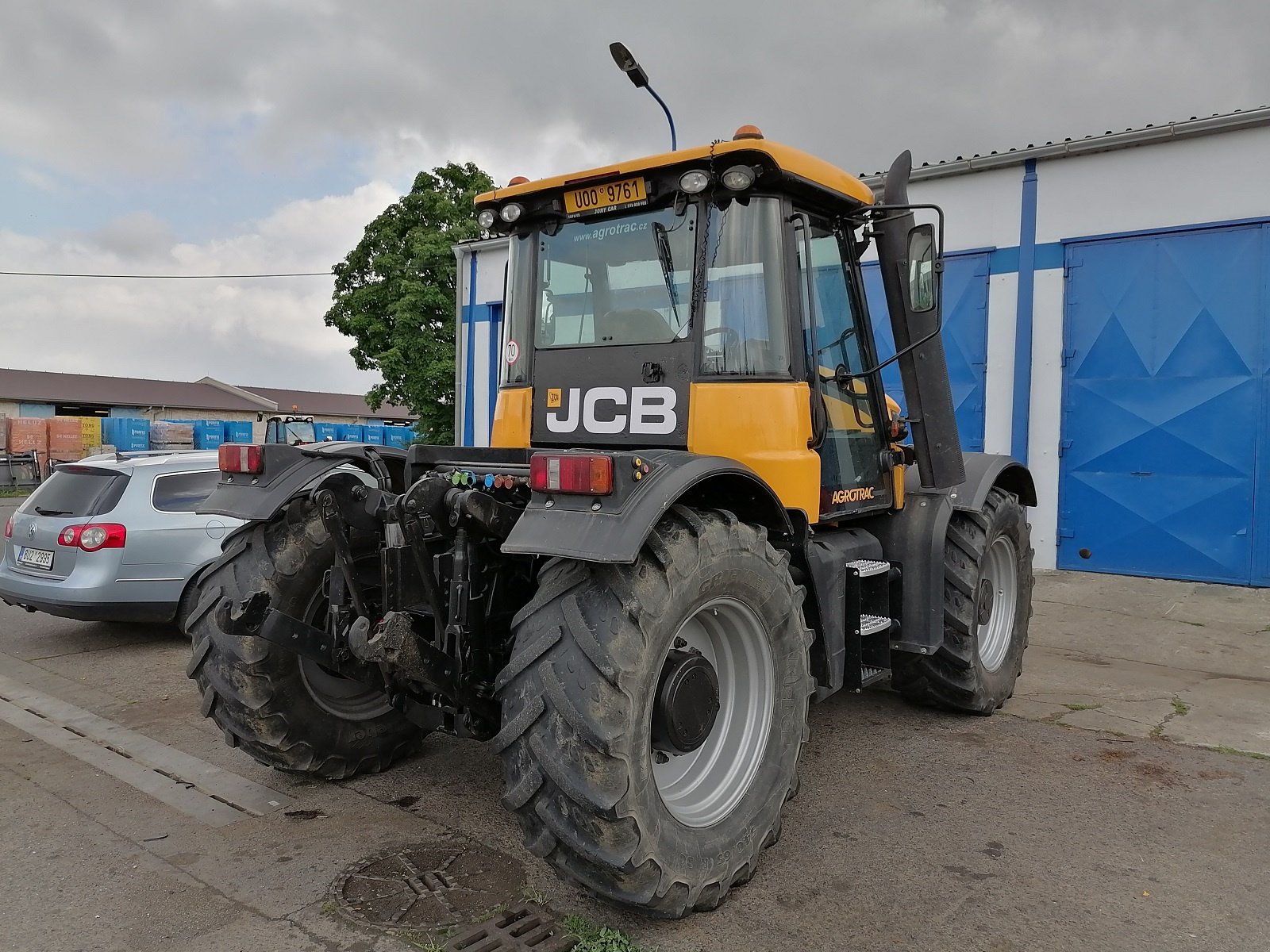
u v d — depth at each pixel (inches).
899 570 154.0
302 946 97.0
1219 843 121.9
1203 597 301.7
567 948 96.5
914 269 134.8
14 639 251.4
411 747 152.9
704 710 106.3
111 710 184.9
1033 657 230.8
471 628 113.1
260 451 132.9
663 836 96.3
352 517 123.8
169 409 1943.9
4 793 140.4
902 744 163.3
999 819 130.3
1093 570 347.9
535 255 140.5
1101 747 161.2
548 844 94.7
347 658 123.3
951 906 105.5
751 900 107.2
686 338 124.6
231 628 112.1
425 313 871.7
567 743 91.3
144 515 236.2
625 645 92.8
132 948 96.9
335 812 133.1
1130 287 336.8
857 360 149.6
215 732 170.1
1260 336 312.8
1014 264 360.8
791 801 136.8
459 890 109.4
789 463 122.3
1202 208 321.7
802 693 119.2
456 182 921.5
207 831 126.8
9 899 107.4
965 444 376.5
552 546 92.2
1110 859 117.2
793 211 128.6
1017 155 352.5
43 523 239.6
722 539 105.2
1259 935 99.0
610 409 131.3
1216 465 322.0
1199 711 183.5
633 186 127.1
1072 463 351.6
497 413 147.1
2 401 1707.7
